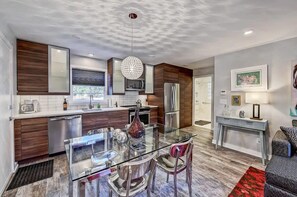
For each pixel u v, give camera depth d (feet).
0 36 6.40
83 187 4.37
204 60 14.71
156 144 6.62
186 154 5.95
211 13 6.16
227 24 7.12
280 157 6.41
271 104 9.51
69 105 12.12
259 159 9.62
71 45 10.28
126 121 13.64
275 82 9.34
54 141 9.72
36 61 9.58
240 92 10.99
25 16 6.48
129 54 12.50
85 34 8.43
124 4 5.64
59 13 6.27
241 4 5.52
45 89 9.95
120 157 5.37
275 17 6.44
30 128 8.81
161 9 5.94
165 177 7.55
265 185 5.45
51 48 10.12
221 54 12.14
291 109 8.69
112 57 13.42
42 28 7.68
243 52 10.84
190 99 19.56
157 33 8.22
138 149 6.08
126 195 4.25
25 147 8.63
